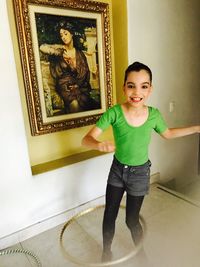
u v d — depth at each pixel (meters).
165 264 1.46
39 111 1.71
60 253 1.59
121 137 1.24
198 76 2.61
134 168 1.26
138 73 1.15
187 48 2.39
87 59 1.85
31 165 1.82
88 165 1.93
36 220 1.77
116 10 1.90
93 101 1.97
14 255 1.60
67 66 1.77
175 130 1.36
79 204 1.97
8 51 1.40
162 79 2.25
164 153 2.50
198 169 2.93
